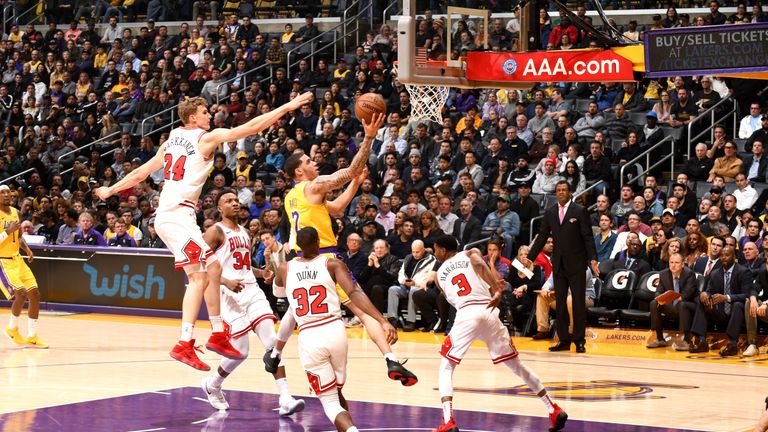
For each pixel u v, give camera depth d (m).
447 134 18.09
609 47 9.43
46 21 27.52
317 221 8.12
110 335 14.00
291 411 8.26
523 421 8.02
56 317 16.25
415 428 7.66
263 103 20.67
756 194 15.10
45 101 23.92
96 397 8.99
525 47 10.48
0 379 9.99
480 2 20.34
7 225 12.49
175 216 8.07
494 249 12.11
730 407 8.83
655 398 9.25
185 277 16.16
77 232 18.00
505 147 17.48
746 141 16.42
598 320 14.22
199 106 8.20
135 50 24.67
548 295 13.81
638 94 18.38
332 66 22.50
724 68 8.56
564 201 12.62
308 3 25.12
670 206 14.95
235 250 8.41
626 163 16.66
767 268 12.57
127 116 23.05
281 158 19.42
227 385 9.83
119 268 16.69
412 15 9.86
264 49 22.88
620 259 14.06
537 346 13.30
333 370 6.77
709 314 12.72
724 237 13.41
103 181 20.64
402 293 14.88
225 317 8.48
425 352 12.48
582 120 17.83
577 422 7.99
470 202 15.68
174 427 7.70
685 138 17.28
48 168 21.94
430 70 9.89
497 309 7.86
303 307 6.76
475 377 10.55
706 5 20.58
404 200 16.89
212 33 24.05
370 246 15.64
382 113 7.73
